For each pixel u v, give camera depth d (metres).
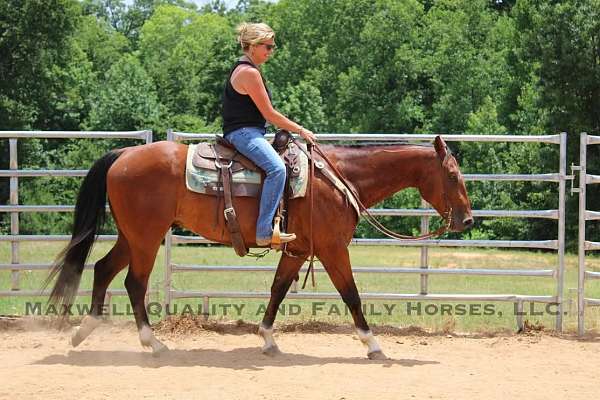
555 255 20.92
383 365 6.89
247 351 7.50
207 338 8.13
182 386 5.95
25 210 8.55
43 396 5.59
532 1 34.41
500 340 8.19
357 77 39.94
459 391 5.92
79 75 40.50
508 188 27.62
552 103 27.02
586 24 25.89
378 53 40.25
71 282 7.04
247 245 7.08
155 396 5.63
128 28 80.38
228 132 6.98
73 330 8.20
